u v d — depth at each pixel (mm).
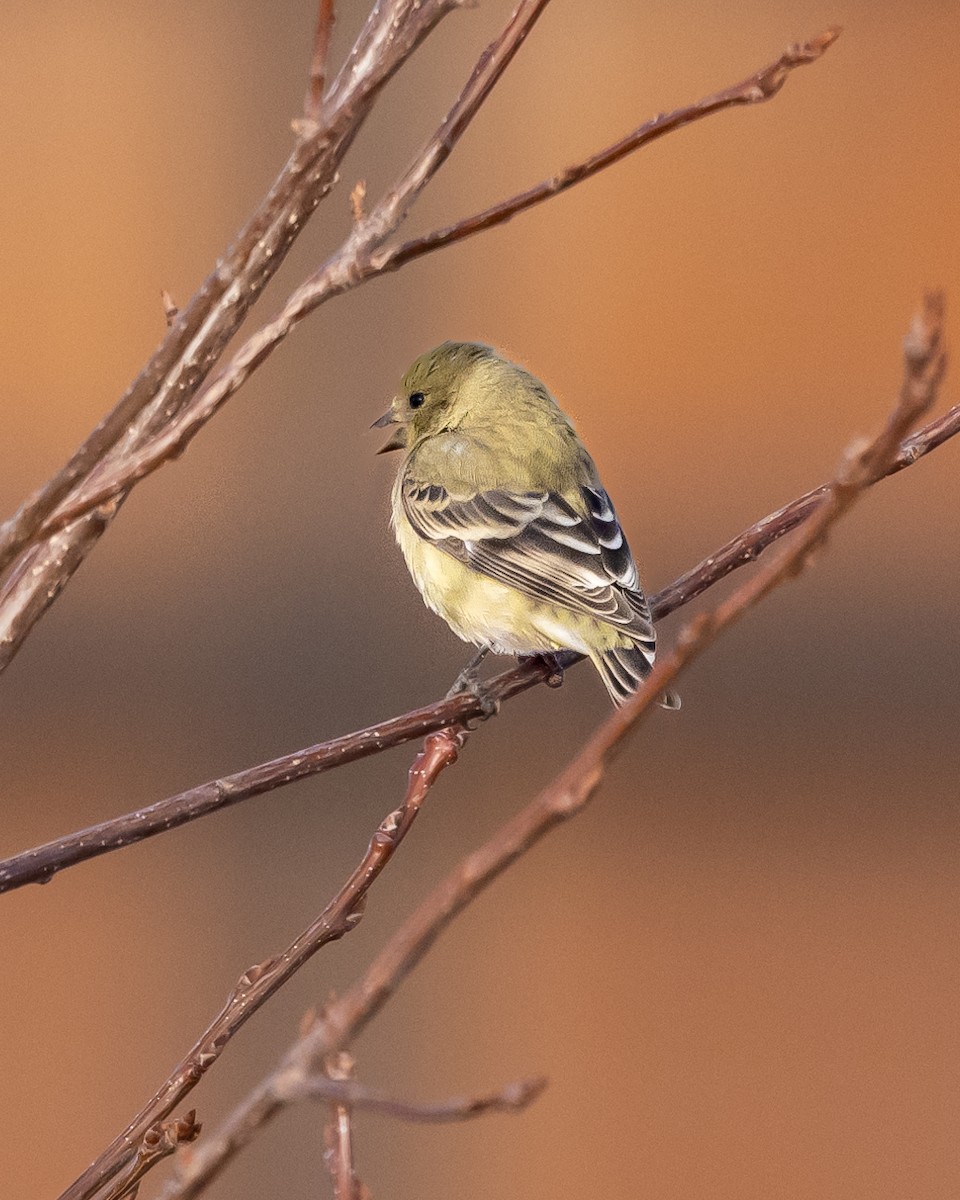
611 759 3561
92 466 4426
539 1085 3320
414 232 19531
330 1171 4473
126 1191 5598
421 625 16797
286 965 5852
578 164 4262
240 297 5168
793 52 4254
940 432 7570
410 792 6043
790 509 9719
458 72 19828
